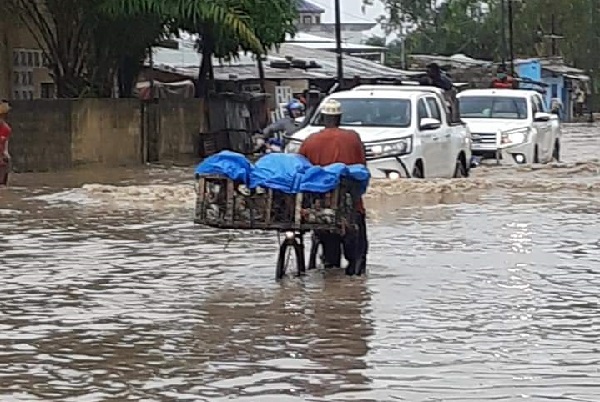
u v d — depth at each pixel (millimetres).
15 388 11055
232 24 39562
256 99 50625
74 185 32156
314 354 12250
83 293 15719
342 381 11156
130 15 39875
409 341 12797
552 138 39969
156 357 12180
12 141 38094
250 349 12492
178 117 44344
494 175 33875
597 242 20078
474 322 13727
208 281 16562
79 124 39031
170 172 37344
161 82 54875
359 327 13523
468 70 80812
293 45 68500
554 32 114750
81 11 40344
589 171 35344
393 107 29344
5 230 22188
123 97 45281
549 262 17953
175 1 39344
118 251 19406
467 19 113000
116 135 40625
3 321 13977
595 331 13227
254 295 15500
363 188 16578
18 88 42938
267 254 18953
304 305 14820
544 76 100250
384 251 19156
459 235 21031
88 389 10984
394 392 10750
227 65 57750
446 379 11211
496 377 11273
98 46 41938
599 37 115688
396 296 15336
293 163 16156
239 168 16031
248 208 16156
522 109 38688
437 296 15312
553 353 12219
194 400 10570
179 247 19781
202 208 16156
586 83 115438
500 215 24078
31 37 43531
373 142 28281
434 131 29906
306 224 16156
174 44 51844
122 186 30812
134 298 15352
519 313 14219
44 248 19812
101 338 13062
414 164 28516
